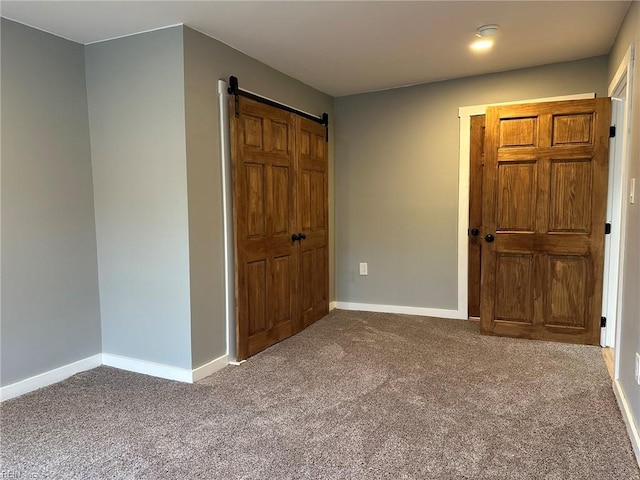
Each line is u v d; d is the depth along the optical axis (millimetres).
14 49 2586
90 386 2777
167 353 2906
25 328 2689
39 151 2734
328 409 2420
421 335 3727
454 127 4086
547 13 2619
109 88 2939
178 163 2754
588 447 2008
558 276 3471
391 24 2748
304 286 3961
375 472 1846
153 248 2889
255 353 3324
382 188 4461
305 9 2502
